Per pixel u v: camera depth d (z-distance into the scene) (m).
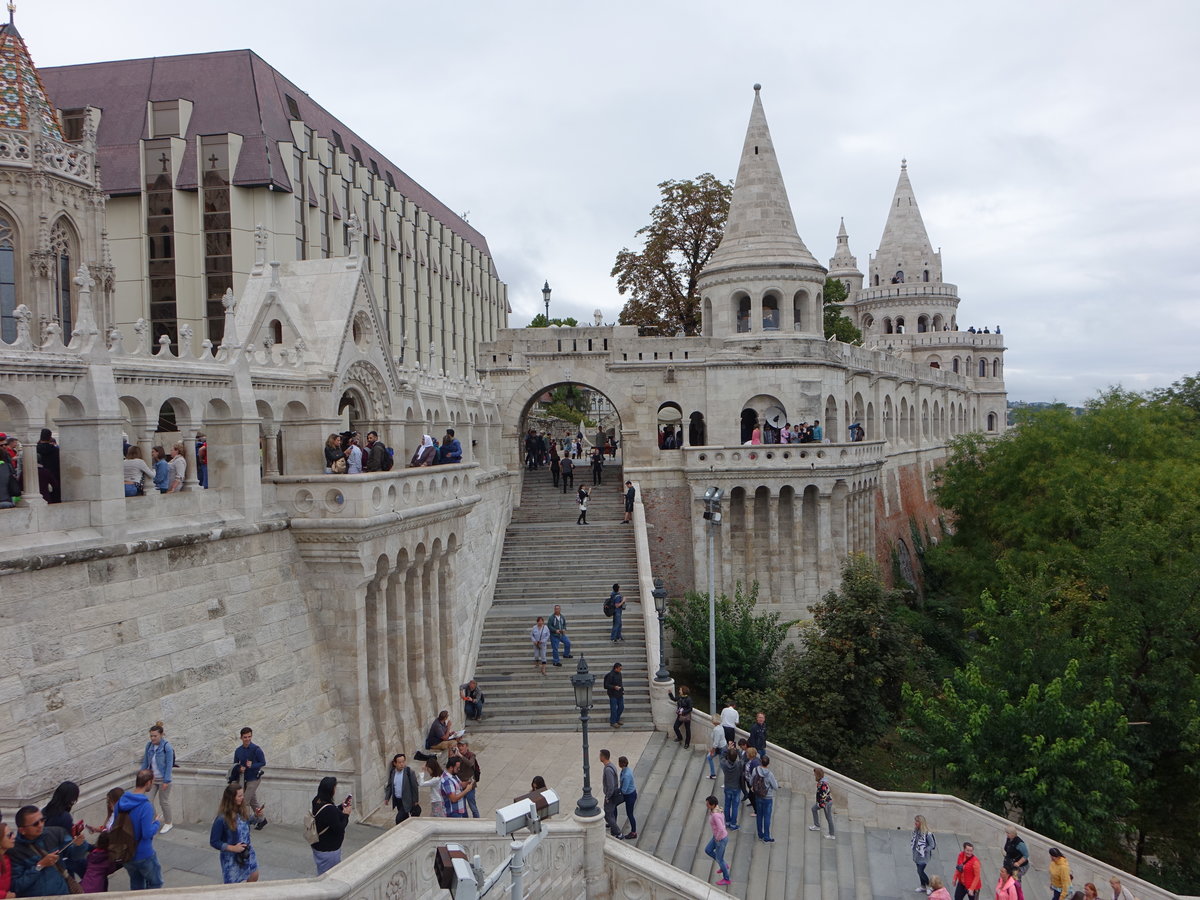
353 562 20.70
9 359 14.23
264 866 14.41
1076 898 19.00
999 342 97.12
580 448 70.94
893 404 63.50
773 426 45.78
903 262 97.94
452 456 27.14
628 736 28.19
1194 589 30.73
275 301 22.83
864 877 21.84
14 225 26.17
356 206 62.66
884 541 56.94
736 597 38.50
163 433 23.83
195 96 53.97
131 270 51.06
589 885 17.64
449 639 26.86
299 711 19.91
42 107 27.33
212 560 18.02
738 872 21.09
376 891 12.09
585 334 46.09
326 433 22.33
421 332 75.00
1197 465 44.38
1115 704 26.33
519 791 23.91
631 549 40.06
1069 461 44.84
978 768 26.41
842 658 32.19
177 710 16.83
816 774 24.77
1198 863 29.95
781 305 46.56
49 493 15.89
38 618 14.27
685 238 62.22
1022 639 30.34
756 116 47.62
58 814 11.10
